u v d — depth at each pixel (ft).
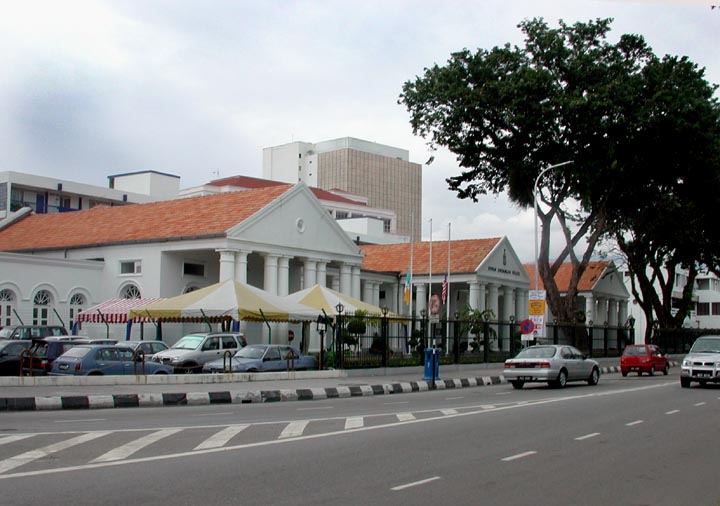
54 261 130.62
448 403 69.05
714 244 180.86
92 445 38.37
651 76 129.39
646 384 100.07
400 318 109.09
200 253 139.44
